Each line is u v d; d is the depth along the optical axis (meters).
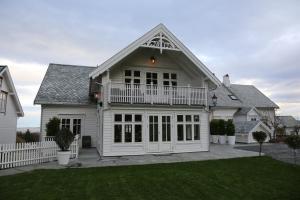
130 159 12.41
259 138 13.28
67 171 9.31
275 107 29.84
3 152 9.91
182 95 15.23
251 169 10.01
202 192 7.17
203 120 15.69
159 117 14.72
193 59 14.98
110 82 13.83
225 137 21.16
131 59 15.78
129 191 7.09
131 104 14.06
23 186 7.32
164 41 14.38
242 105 26.30
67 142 11.09
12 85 15.36
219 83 15.59
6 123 15.20
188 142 15.14
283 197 6.85
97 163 11.21
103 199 6.42
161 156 13.48
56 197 6.46
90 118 18.72
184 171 9.47
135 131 14.21
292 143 11.20
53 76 21.11
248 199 6.67
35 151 11.18
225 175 9.03
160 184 7.80
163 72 16.53
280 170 9.89
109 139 13.66
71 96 18.89
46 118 17.80
